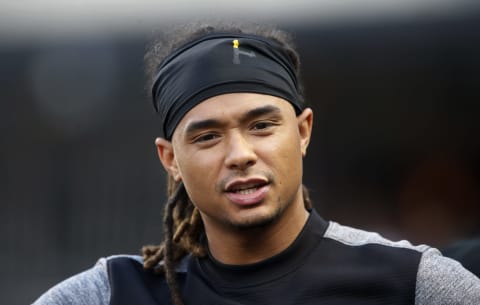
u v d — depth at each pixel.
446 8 22.44
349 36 22.75
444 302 9.39
